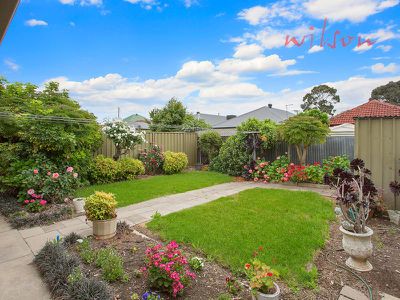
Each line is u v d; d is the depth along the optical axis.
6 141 6.16
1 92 7.16
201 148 11.72
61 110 6.41
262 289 2.09
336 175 3.21
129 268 2.66
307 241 3.26
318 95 26.73
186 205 5.23
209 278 2.50
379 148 4.58
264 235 3.46
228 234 3.51
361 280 2.49
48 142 5.60
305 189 6.91
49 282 2.42
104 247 3.19
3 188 5.43
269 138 8.62
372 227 3.93
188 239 3.36
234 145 9.34
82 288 2.16
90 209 3.46
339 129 10.52
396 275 2.59
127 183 7.54
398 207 4.44
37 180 5.00
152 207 5.10
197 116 22.61
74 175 5.61
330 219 4.22
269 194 6.06
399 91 23.61
